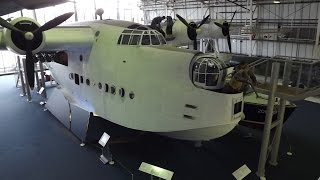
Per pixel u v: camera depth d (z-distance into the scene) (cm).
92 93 988
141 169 686
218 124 702
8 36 763
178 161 895
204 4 2447
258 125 1100
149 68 784
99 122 1005
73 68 1083
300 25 1869
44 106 1432
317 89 736
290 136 1072
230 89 719
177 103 736
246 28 1872
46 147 984
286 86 810
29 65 812
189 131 751
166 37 1361
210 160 904
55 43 877
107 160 875
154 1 2919
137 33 854
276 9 1984
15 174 816
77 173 822
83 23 1119
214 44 2256
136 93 802
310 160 898
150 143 1011
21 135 1084
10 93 1678
